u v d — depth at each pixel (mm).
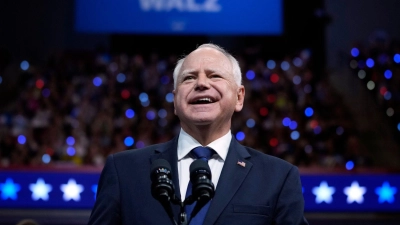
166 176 2246
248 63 14859
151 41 15859
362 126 13195
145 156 2564
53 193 8141
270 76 13461
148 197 2381
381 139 12852
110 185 2473
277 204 2412
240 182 2436
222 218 2318
